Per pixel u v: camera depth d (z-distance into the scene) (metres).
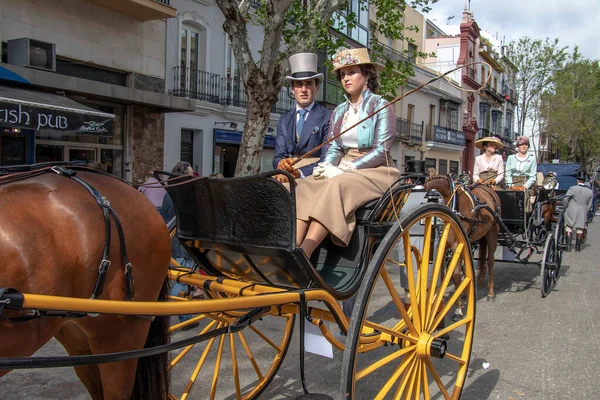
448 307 3.71
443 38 36.00
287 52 9.52
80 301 1.98
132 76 13.06
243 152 9.23
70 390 4.12
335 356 5.01
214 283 3.10
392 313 6.07
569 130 37.12
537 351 5.18
